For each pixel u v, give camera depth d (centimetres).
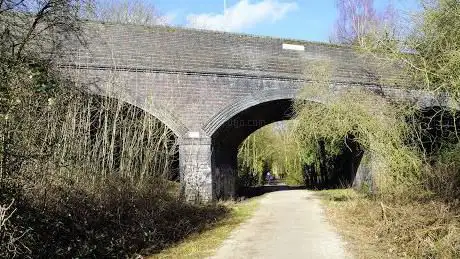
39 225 737
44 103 789
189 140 1805
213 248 940
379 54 1547
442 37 1162
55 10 800
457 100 1210
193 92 1844
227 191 2328
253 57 1977
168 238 1045
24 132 718
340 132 1705
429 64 1246
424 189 1189
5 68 667
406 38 1324
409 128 1545
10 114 661
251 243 982
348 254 831
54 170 842
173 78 1820
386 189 1377
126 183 1125
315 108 1805
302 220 1348
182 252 908
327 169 2972
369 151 1678
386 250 854
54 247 736
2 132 651
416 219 888
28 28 782
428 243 775
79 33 1044
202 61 1878
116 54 1742
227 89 1902
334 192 2359
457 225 812
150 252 912
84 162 1003
